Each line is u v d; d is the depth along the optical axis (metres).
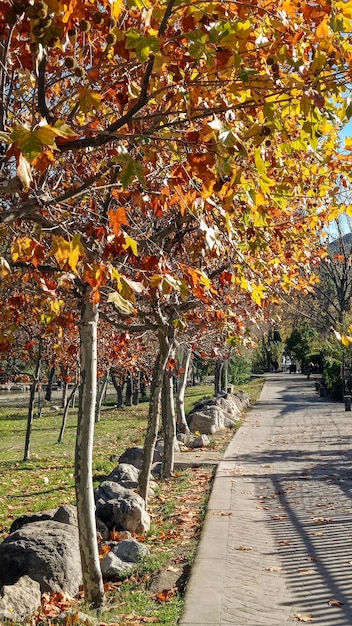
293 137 6.22
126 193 5.11
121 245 4.99
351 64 4.07
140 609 6.39
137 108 4.21
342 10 3.88
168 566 7.79
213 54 3.79
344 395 32.59
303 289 13.38
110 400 50.31
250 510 10.46
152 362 28.61
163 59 3.77
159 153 6.18
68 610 6.26
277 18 4.14
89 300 6.75
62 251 4.25
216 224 5.66
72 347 10.46
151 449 11.17
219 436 21.14
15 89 5.92
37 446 23.55
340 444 18.38
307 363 59.09
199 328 14.72
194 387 52.16
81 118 6.33
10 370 20.41
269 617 5.99
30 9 3.26
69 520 8.70
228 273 6.99
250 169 5.54
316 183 8.56
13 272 7.90
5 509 12.48
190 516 10.38
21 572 7.07
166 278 4.60
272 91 4.29
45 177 4.81
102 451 20.84
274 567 7.46
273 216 8.17
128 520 9.34
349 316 30.47
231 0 4.07
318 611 6.14
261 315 14.32
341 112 4.38
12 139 2.96
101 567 7.77
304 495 11.55
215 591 6.70
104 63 5.08
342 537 8.71
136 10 4.45
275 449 17.66
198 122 5.05
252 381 56.34
